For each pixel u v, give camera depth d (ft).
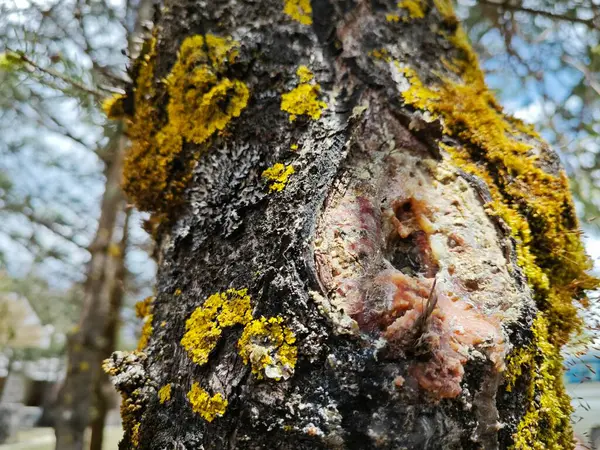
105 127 1.31
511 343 0.62
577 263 0.78
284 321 0.59
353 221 0.64
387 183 0.68
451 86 0.83
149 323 0.78
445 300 0.61
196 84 0.79
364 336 0.56
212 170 0.77
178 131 0.81
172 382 0.68
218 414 0.60
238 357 0.61
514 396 0.63
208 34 0.82
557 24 1.66
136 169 0.85
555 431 0.68
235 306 0.64
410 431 0.54
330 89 0.76
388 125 0.72
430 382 0.55
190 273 0.73
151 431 0.67
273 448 0.56
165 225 0.83
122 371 0.71
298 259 0.60
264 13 0.82
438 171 0.71
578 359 0.75
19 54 1.04
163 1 0.90
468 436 0.58
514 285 0.66
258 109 0.76
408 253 0.67
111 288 1.95
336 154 0.68
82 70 1.13
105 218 1.96
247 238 0.69
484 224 0.69
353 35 0.81
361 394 0.54
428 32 0.87
